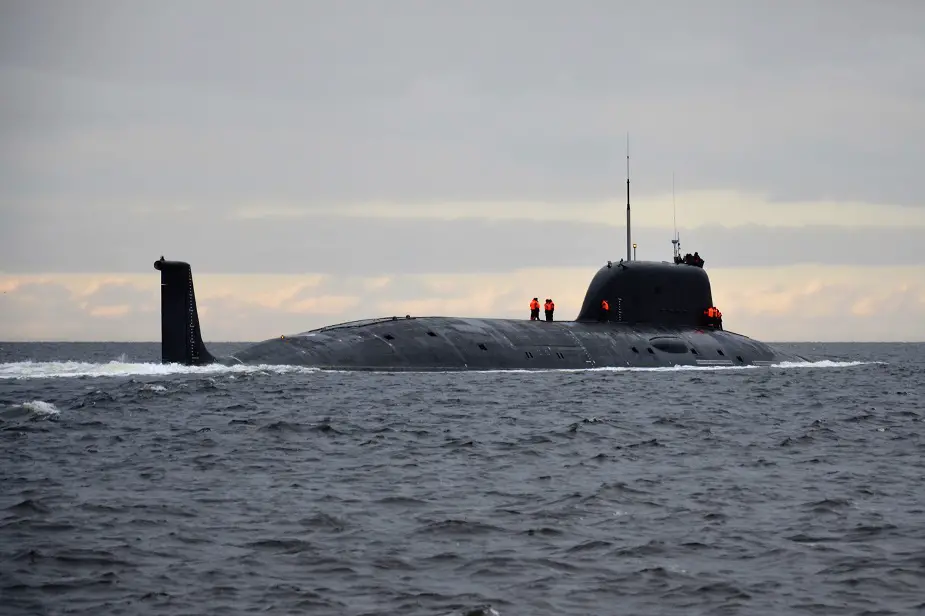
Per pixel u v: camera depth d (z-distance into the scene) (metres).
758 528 87.81
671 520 90.56
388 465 114.44
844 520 90.50
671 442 133.88
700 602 69.75
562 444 130.38
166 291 199.38
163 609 67.75
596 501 97.12
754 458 122.06
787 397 192.50
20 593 70.31
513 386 194.75
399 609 68.00
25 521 87.31
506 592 71.38
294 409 157.00
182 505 93.81
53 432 133.00
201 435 131.62
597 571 75.81
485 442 131.12
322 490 100.88
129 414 149.25
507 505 95.44
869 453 126.25
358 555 79.12
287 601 69.25
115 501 95.12
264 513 91.12
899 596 70.56
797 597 70.50
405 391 182.12
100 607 67.94
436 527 86.81
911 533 85.94
